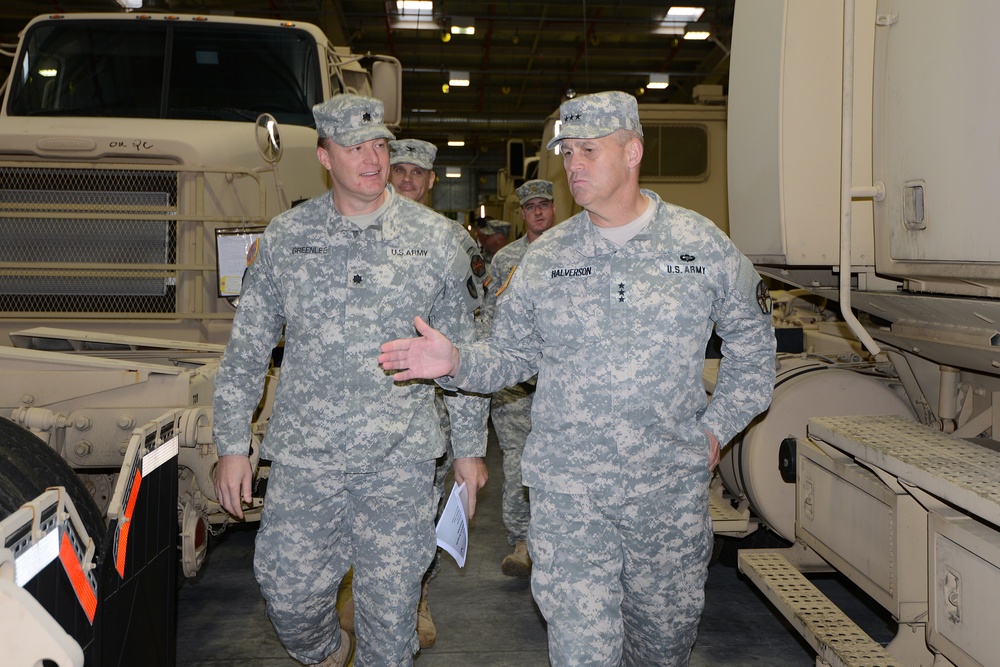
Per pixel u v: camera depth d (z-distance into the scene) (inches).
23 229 155.8
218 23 200.1
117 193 156.3
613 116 85.6
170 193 156.9
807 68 122.1
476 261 120.3
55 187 155.6
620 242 89.0
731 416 92.7
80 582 69.2
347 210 98.9
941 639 90.8
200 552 125.1
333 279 97.2
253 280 99.8
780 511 137.3
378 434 96.1
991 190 83.7
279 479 97.0
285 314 99.2
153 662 89.0
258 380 101.0
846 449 107.0
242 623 143.4
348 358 96.5
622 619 92.5
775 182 123.7
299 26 203.5
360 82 232.7
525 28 700.0
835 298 136.5
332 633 105.9
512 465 166.7
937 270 93.1
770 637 138.0
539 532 89.4
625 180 87.1
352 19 689.6
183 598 154.4
